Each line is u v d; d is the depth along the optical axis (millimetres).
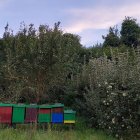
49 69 14820
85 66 17094
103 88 13016
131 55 13891
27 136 9938
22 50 14820
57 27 15062
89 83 15664
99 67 14633
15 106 12391
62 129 12695
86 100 14328
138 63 11984
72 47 15375
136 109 11633
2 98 16156
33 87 15484
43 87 15422
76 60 19656
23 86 16031
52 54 14547
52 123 12758
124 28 30141
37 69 14781
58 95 17734
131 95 11586
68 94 16781
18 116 12398
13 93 16188
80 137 11016
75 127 13148
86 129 12734
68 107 16312
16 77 15758
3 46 17391
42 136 9984
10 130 10953
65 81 17266
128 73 12102
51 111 12773
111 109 12133
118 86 12133
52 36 14664
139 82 11500
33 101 16750
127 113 11766
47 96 17250
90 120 13445
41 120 12633
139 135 11734
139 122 11664
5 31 16156
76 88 16531
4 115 12250
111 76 12539
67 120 12938
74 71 17859
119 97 11836
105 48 24516
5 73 16047
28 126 12109
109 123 12094
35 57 14609
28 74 15164
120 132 11844
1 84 16984
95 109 13133
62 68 14953
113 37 29953
